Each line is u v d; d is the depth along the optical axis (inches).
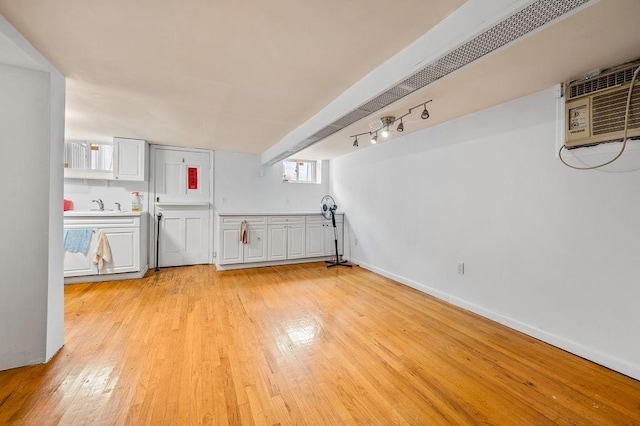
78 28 60.4
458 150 120.0
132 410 57.6
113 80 85.4
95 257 143.9
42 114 73.0
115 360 75.7
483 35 52.3
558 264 86.4
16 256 70.9
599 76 75.2
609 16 52.6
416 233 143.8
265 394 63.2
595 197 78.3
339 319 105.1
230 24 59.0
